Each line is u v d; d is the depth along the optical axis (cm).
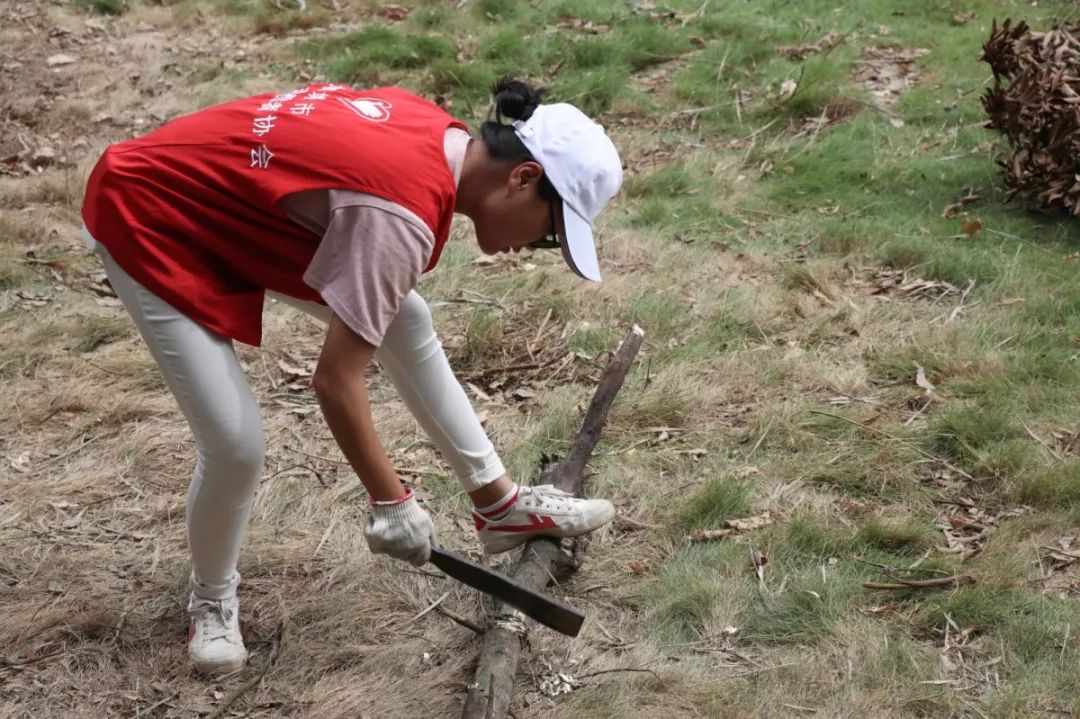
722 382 468
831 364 479
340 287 248
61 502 399
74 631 337
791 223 627
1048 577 346
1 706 311
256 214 263
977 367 468
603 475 407
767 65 852
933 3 954
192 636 323
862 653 319
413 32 970
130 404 458
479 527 342
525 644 324
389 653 327
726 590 344
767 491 397
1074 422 426
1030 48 630
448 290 562
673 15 969
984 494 392
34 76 896
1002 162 644
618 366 410
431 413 321
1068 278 540
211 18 1035
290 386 482
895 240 588
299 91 278
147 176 266
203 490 292
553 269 584
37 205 675
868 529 368
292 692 315
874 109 770
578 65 873
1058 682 305
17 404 461
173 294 267
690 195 674
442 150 259
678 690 309
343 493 400
